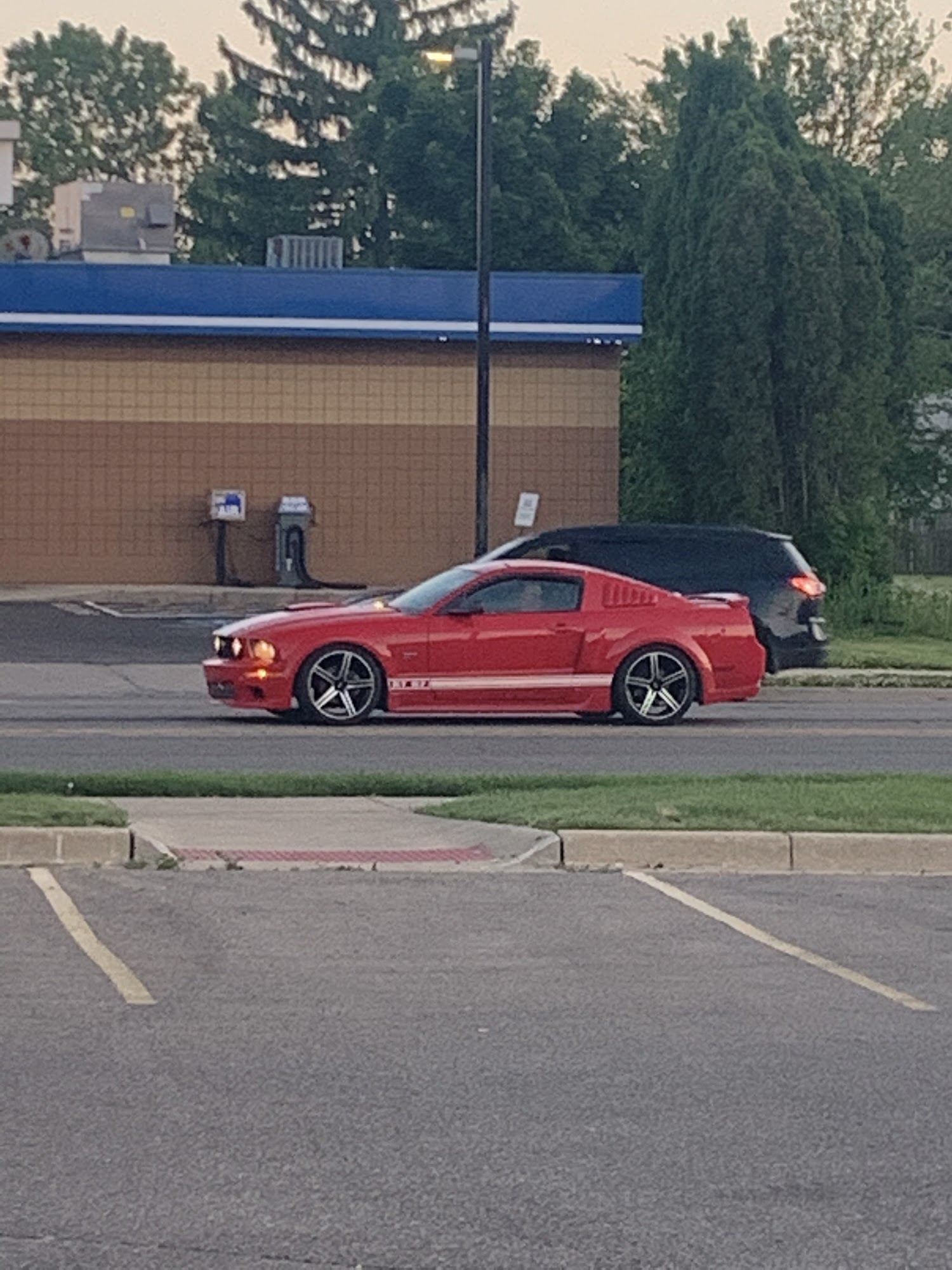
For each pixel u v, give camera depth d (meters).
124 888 11.28
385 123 71.06
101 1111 7.24
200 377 39.59
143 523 39.53
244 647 19.59
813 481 38.97
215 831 12.95
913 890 11.75
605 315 39.44
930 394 51.12
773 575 23.75
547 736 19.20
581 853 12.28
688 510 40.62
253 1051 8.08
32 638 29.84
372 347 39.91
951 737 19.88
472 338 39.47
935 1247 6.02
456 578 20.39
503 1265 5.81
